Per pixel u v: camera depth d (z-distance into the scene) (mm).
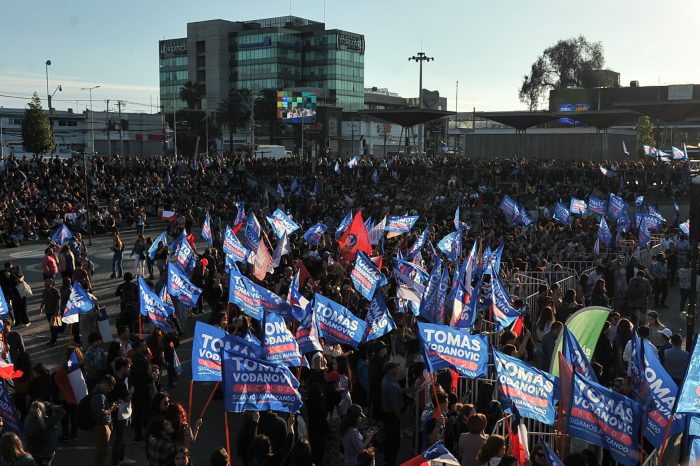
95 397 10383
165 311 13992
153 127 109812
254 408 8508
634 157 67000
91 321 17250
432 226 29000
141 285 13516
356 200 43656
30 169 48500
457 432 9508
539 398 8820
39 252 35156
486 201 40344
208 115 114688
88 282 19672
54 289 18266
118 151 101625
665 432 7965
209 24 136500
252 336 11008
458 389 12719
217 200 46344
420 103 66312
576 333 11758
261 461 8320
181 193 47781
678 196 40500
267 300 13094
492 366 13359
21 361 12242
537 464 7824
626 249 25672
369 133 116625
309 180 50094
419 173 47969
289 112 105688
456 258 20156
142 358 12055
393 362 10727
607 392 8102
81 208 41719
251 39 132875
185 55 141250
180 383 15477
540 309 16922
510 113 54781
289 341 10227
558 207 28734
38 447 9836
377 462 11555
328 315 11805
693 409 7578
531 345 14750
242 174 51312
